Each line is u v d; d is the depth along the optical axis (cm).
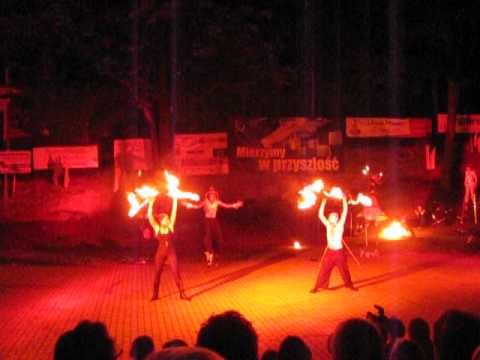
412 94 3616
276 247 2427
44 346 1121
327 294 1509
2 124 3272
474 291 1506
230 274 1836
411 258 2030
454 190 3297
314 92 3331
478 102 3816
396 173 3441
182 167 2833
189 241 2559
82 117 3253
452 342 473
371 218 2070
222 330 411
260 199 3134
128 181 2812
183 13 2586
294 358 514
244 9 2669
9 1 2641
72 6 2567
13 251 2331
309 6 3288
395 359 483
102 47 2642
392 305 1379
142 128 3369
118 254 2264
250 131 3119
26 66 2905
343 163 3253
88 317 1338
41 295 1584
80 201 2977
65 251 2339
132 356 616
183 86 2850
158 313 1366
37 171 3241
